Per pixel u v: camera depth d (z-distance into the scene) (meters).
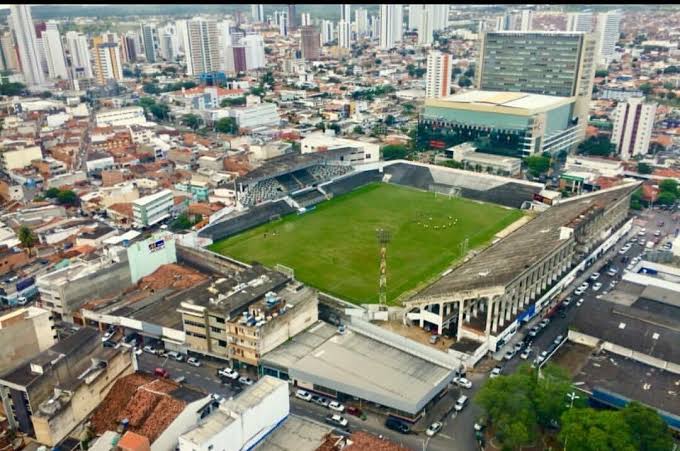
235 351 168.88
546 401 134.75
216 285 186.88
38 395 137.00
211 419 124.62
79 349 148.25
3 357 159.75
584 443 120.88
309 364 160.88
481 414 149.88
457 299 178.38
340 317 193.62
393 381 153.38
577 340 174.12
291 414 141.50
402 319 196.12
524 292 188.75
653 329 165.50
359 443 129.62
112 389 146.12
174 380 165.75
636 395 144.88
